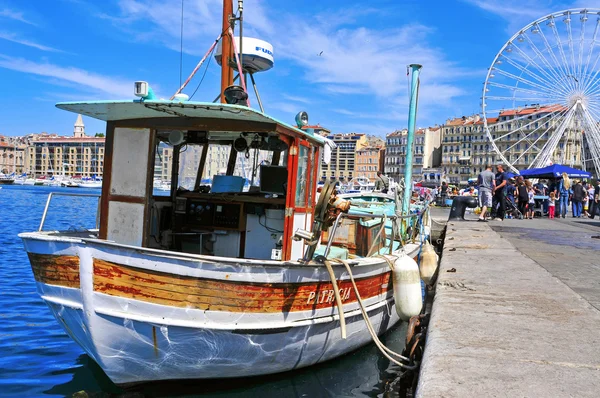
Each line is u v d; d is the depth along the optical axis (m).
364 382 7.07
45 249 5.72
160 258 5.44
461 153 141.38
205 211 7.02
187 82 7.30
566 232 14.72
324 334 6.94
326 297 6.73
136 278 5.46
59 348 8.10
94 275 5.46
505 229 15.54
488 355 3.77
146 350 5.75
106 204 6.57
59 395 6.30
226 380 6.45
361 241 8.74
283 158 7.36
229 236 7.03
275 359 6.48
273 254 6.69
